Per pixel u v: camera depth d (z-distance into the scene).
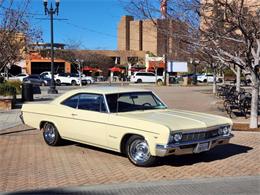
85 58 81.06
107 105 9.10
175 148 7.97
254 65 13.02
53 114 10.24
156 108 9.58
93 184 7.30
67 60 76.81
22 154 9.68
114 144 8.82
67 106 9.97
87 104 9.55
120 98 9.30
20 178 7.68
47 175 7.88
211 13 13.87
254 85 13.32
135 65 84.69
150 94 9.88
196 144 8.27
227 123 8.99
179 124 8.17
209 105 22.70
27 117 11.02
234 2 12.12
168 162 8.87
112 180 7.54
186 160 9.08
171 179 7.62
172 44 18.86
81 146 10.45
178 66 60.81
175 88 45.53
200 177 7.77
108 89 9.62
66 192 6.82
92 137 9.30
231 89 25.27
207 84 59.75
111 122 8.80
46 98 27.75
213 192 6.80
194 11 12.79
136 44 72.62
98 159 9.12
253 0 17.83
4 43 18.44
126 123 8.50
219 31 12.77
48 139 10.53
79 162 8.88
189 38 13.21
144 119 8.40
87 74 83.12
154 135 8.02
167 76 56.72
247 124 14.36
